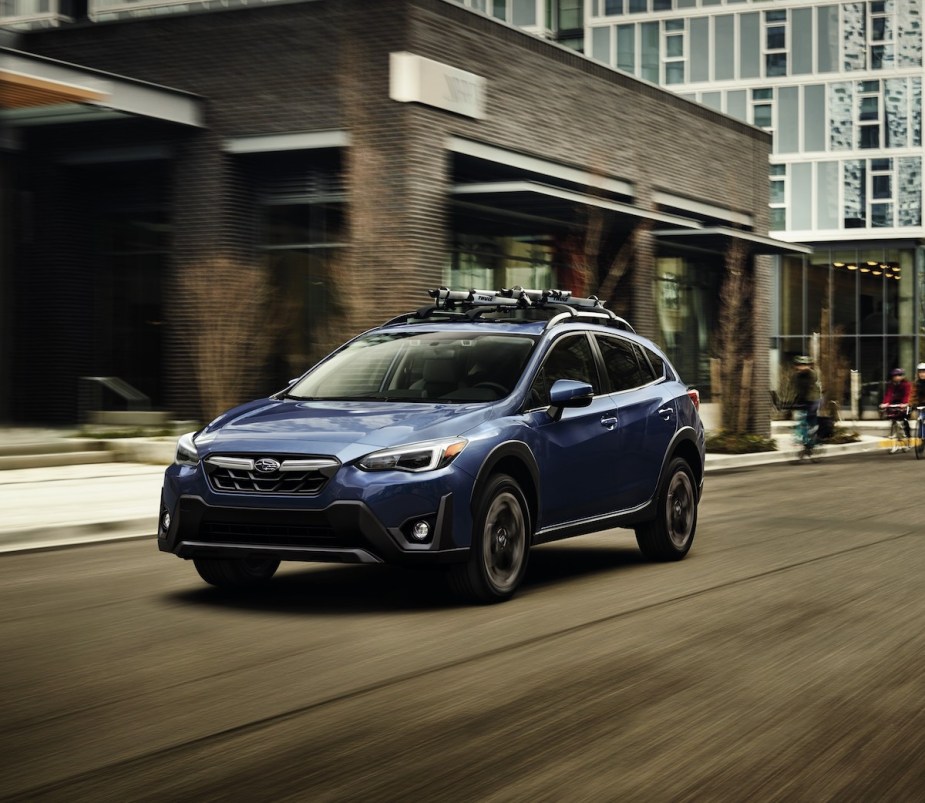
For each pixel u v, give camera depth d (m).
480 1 48.53
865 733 4.91
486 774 4.32
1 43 23.44
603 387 9.11
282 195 22.27
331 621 7.13
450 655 6.24
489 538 7.58
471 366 8.39
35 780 4.23
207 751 4.57
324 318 21.64
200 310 21.69
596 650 6.38
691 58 54.44
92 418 23.05
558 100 24.75
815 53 53.16
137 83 20.69
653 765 4.45
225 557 7.29
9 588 8.42
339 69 21.06
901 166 52.34
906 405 27.34
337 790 4.14
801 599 8.00
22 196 23.16
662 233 28.03
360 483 7.01
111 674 5.81
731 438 25.91
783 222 53.91
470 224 23.41
